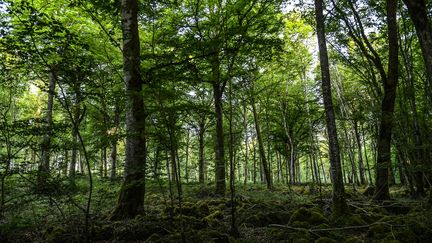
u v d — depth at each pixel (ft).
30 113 70.03
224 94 45.47
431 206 26.84
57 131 21.04
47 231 21.98
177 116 21.11
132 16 28.17
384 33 43.78
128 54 26.86
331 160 27.22
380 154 36.32
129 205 25.84
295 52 64.85
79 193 25.77
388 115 34.04
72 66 20.48
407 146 28.99
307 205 33.35
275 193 50.57
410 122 34.53
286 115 80.02
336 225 24.38
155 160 22.03
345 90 71.46
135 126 24.66
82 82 21.02
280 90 72.84
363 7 42.55
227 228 24.16
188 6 41.32
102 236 21.34
